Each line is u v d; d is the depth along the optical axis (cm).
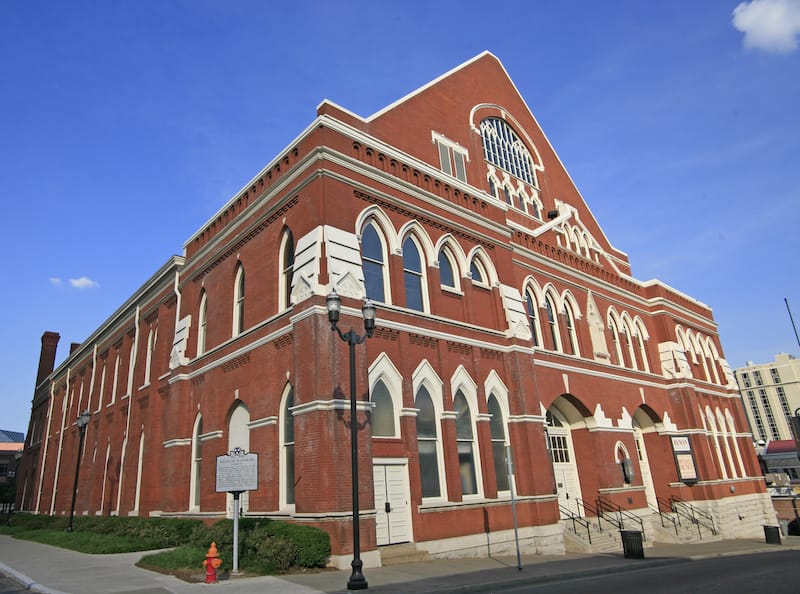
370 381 1745
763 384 14400
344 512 1486
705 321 4156
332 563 1448
